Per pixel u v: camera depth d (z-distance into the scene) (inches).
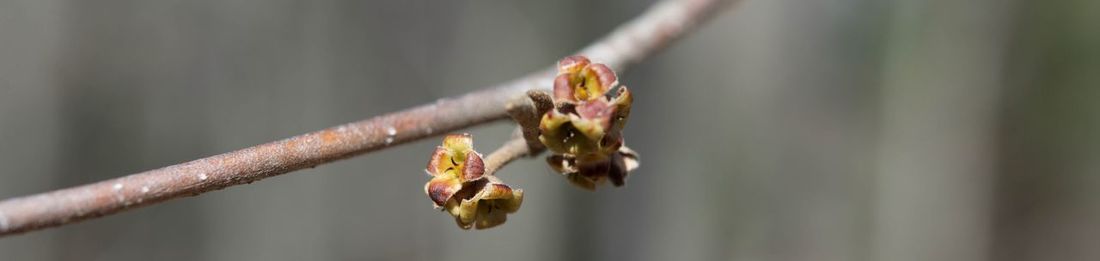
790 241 25.7
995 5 30.1
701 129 21.6
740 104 23.2
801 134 26.0
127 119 16.6
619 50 7.7
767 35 24.1
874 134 29.3
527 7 18.6
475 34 18.6
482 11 18.6
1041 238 34.4
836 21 27.2
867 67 28.7
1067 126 32.3
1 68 16.0
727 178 22.7
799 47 25.5
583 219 19.3
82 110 16.4
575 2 18.5
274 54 17.5
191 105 17.0
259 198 17.8
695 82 21.2
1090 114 31.7
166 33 16.8
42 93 16.3
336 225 18.3
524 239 19.4
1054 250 34.3
